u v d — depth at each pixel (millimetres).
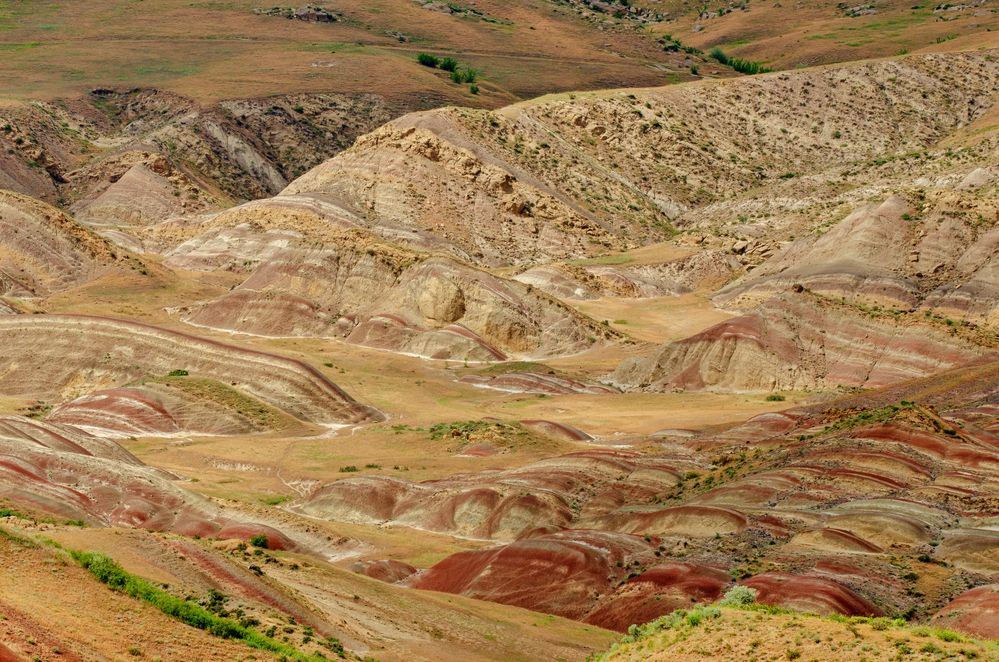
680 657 33688
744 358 125438
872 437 78125
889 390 103625
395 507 77938
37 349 119812
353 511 77750
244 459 91312
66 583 34406
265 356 113562
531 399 118875
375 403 114875
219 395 104125
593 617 55188
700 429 98938
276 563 48438
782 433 89500
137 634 33406
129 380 115062
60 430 78500
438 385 124250
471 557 62688
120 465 69375
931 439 76625
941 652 31344
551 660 45719
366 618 44781
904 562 57906
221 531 63438
